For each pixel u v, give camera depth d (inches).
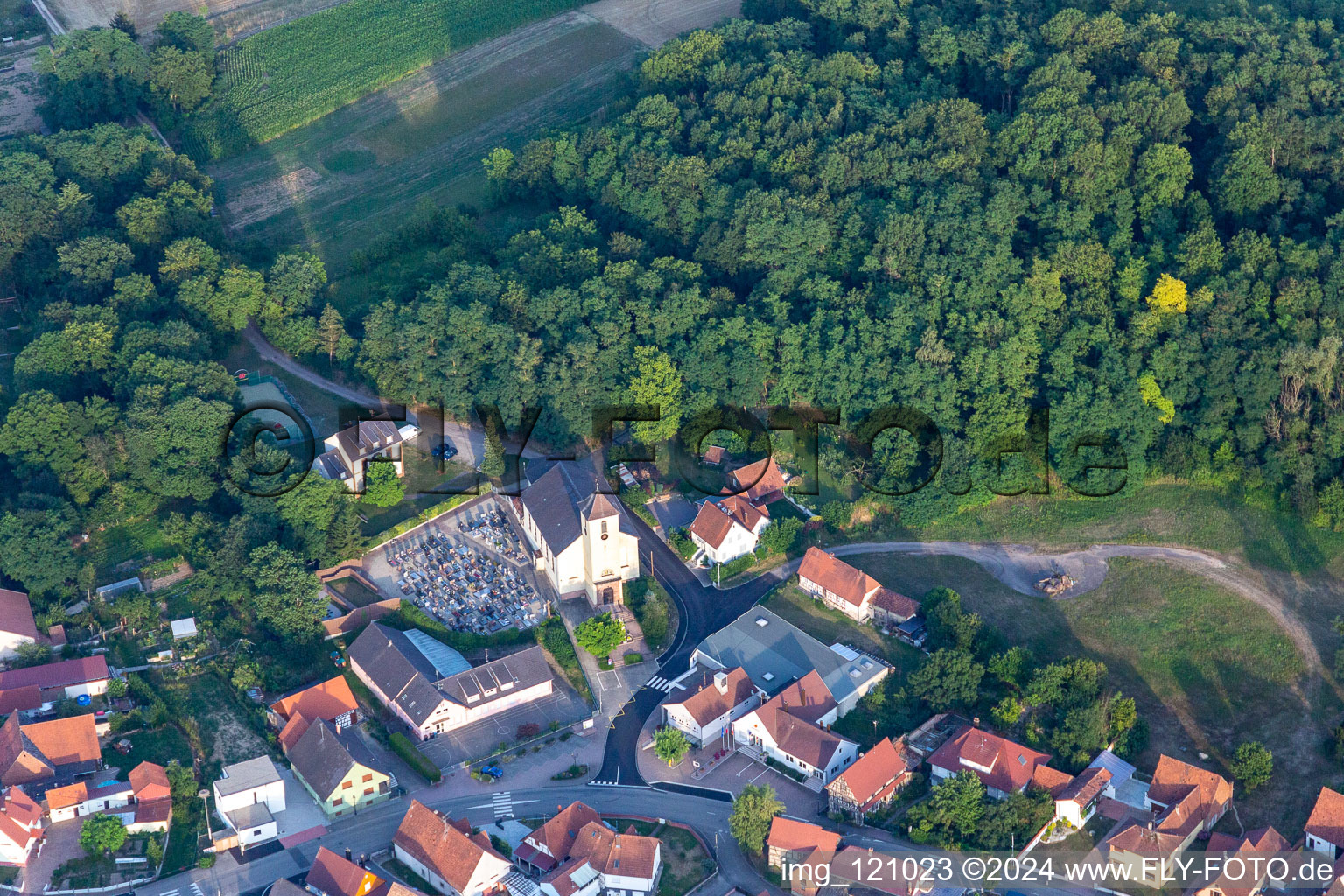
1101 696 7386.8
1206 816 6742.1
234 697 7593.5
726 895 6481.3
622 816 6988.2
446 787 7204.7
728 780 7239.2
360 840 6840.6
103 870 6540.4
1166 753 7288.4
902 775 7062.0
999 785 6884.8
